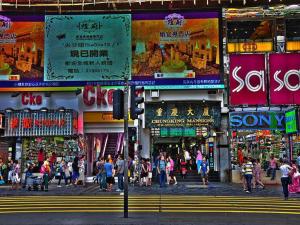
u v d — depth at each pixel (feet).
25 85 90.17
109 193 65.62
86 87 89.71
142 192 66.90
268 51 89.92
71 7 92.12
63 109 87.04
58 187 77.61
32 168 76.43
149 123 91.40
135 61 89.97
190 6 91.81
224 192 66.69
